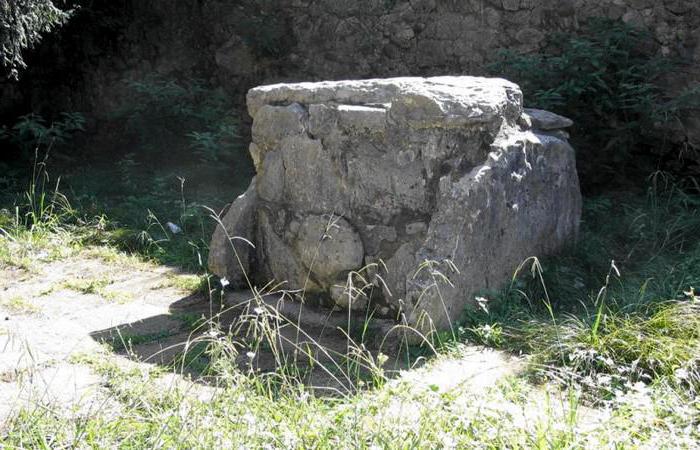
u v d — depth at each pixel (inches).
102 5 366.0
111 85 364.8
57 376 150.2
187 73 363.3
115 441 121.8
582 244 215.5
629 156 270.8
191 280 214.1
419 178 179.9
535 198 198.1
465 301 177.0
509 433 120.0
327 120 192.1
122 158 352.8
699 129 270.8
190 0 360.5
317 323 184.4
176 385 134.9
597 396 143.9
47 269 223.5
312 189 194.5
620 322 163.2
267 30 341.4
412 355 166.6
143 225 260.8
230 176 316.5
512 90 193.2
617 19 285.6
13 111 366.3
